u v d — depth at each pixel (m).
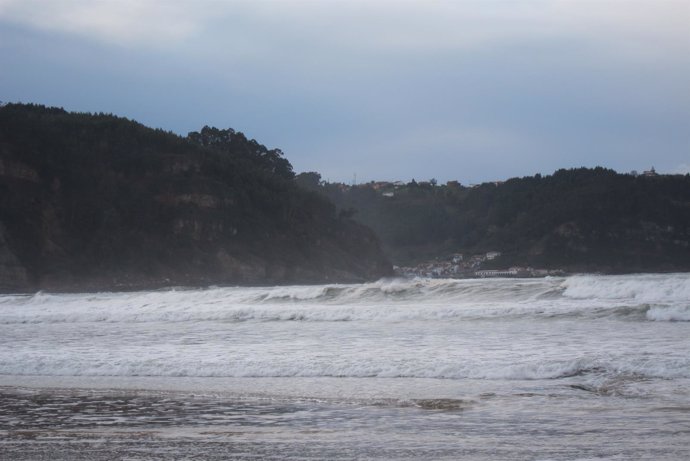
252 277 137.38
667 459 11.01
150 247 136.50
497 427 13.44
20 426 14.59
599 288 40.44
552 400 15.70
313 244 157.88
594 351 21.88
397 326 31.45
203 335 30.03
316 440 12.84
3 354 25.00
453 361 20.62
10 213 128.50
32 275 122.69
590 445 11.91
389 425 13.91
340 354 22.84
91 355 24.20
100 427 14.34
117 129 158.00
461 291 44.19
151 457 11.91
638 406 14.80
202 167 156.00
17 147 138.50
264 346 25.58
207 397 17.25
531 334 26.83
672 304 31.83
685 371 17.94
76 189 141.25
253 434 13.43
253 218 151.12
